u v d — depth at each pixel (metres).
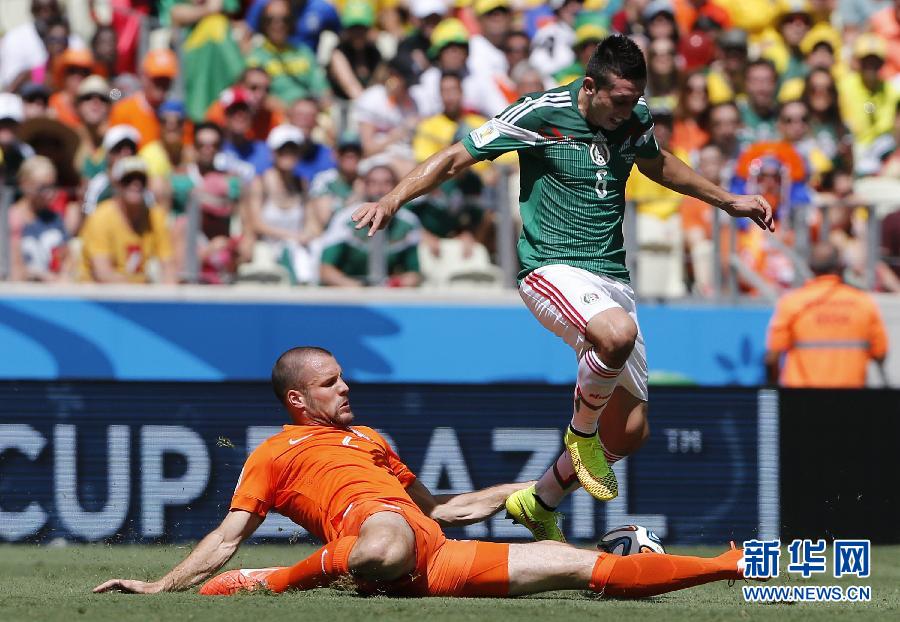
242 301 32.66
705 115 38.50
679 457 28.39
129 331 32.16
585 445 18.92
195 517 27.55
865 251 34.84
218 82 36.59
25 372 31.72
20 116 33.50
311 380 18.70
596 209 18.81
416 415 28.19
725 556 16.78
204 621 14.62
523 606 15.95
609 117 18.33
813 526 28.80
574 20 41.41
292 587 17.39
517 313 33.53
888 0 47.31
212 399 27.72
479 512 19.64
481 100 38.16
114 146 33.03
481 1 39.94
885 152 40.22
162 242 32.50
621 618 15.09
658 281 34.03
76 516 27.30
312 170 33.84
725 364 34.09
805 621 15.32
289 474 18.02
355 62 38.78
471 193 33.59
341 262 33.12
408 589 17.02
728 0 42.62
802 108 38.56
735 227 34.44
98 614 15.17
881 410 29.20
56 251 32.16
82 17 39.16
